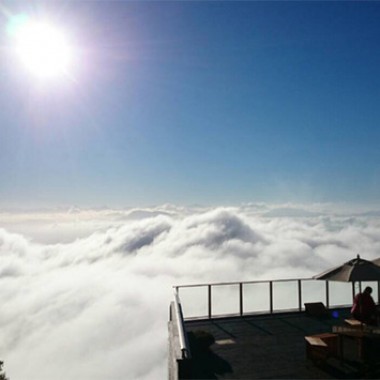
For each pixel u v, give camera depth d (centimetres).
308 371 864
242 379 827
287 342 1058
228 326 1219
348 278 945
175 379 839
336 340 955
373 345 976
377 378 825
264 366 893
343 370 867
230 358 944
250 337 1103
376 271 966
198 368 886
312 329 1178
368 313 958
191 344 1009
